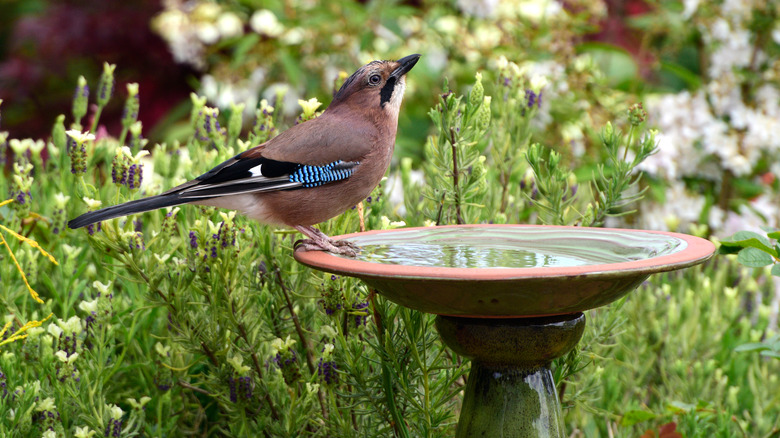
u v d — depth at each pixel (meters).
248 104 10.23
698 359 6.21
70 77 14.87
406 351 4.78
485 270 3.59
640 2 11.28
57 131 6.48
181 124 12.59
